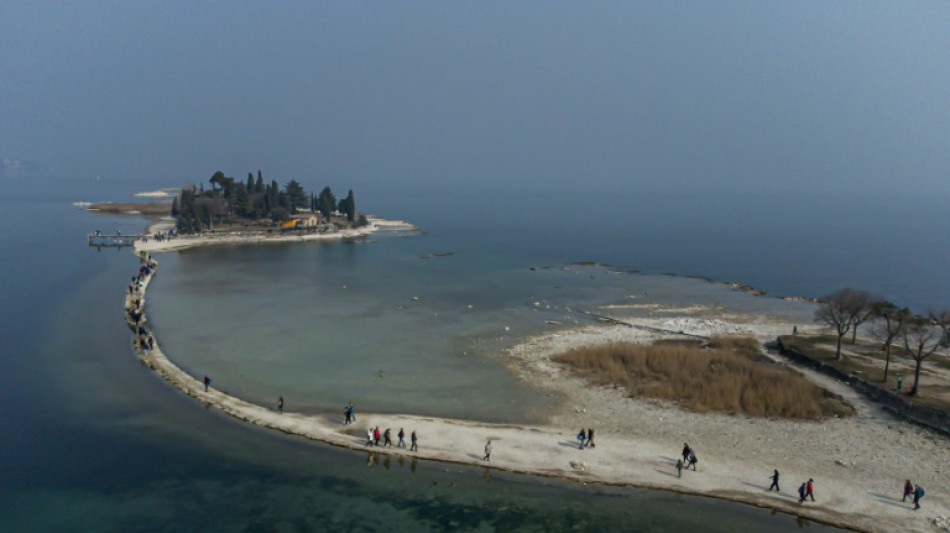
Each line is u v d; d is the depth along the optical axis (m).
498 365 66.88
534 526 37.47
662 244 199.00
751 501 39.88
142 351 67.81
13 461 43.91
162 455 45.28
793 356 71.19
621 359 67.31
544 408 54.69
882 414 53.62
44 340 72.25
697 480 42.41
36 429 48.88
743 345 76.44
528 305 100.50
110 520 37.47
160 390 57.12
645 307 101.81
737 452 46.41
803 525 37.69
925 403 52.41
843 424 51.50
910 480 42.41
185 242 165.25
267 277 119.81
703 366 64.00
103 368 62.84
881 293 122.62
